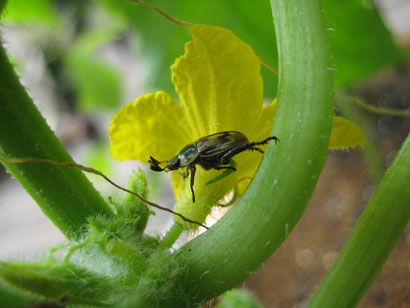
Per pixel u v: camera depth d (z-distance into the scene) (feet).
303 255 0.51
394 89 0.67
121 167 0.81
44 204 0.21
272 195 0.19
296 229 0.55
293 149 0.19
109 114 0.86
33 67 1.06
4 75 0.20
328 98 0.19
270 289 0.48
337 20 0.43
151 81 0.48
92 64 0.81
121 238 0.20
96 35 0.79
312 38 0.19
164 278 0.19
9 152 0.21
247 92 0.21
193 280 0.20
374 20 0.43
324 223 0.54
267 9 0.43
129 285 0.19
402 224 0.20
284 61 0.20
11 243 0.79
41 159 0.20
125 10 0.48
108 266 0.20
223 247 0.20
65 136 1.05
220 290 0.20
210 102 0.22
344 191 0.57
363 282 0.20
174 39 0.48
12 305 0.17
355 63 0.46
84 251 0.20
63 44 1.00
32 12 0.56
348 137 0.22
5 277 0.17
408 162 0.20
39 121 0.21
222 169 0.21
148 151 0.23
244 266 0.20
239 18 0.44
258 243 0.19
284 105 0.19
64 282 0.18
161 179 0.54
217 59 0.21
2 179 1.00
